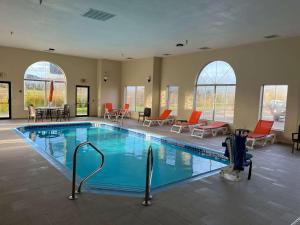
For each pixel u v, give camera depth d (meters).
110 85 14.08
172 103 12.05
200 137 8.48
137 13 5.75
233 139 4.44
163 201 3.38
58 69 12.82
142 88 13.20
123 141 8.32
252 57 8.62
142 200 3.37
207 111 10.48
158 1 4.96
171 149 7.43
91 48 10.52
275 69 8.02
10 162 4.86
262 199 3.56
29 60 11.53
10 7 5.60
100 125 11.24
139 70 13.02
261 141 7.98
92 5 5.32
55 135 8.93
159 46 9.54
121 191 3.67
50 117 12.20
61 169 4.50
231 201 3.46
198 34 7.50
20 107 11.62
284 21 6.04
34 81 12.11
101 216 2.90
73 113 13.22
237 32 7.16
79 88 13.41
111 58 13.43
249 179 4.40
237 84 9.10
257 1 4.80
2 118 11.24
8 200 3.21
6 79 11.04
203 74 10.57
